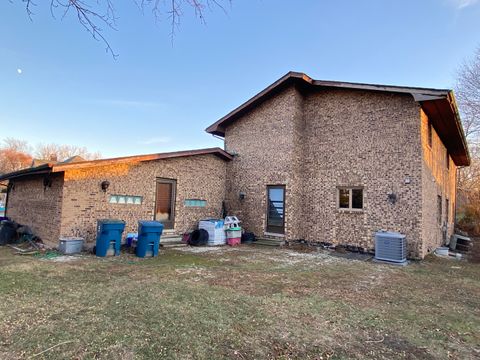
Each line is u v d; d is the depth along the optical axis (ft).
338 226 35.40
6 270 19.94
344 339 11.44
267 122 41.04
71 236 28.14
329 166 36.86
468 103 62.80
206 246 35.47
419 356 10.36
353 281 20.58
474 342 11.60
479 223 64.34
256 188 41.19
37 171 30.17
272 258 28.48
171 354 9.68
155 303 14.44
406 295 17.69
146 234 27.27
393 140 32.27
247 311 13.91
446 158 48.80
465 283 21.02
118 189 31.65
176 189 37.86
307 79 37.01
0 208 59.00
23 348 9.73
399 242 28.17
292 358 9.82
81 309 13.38
